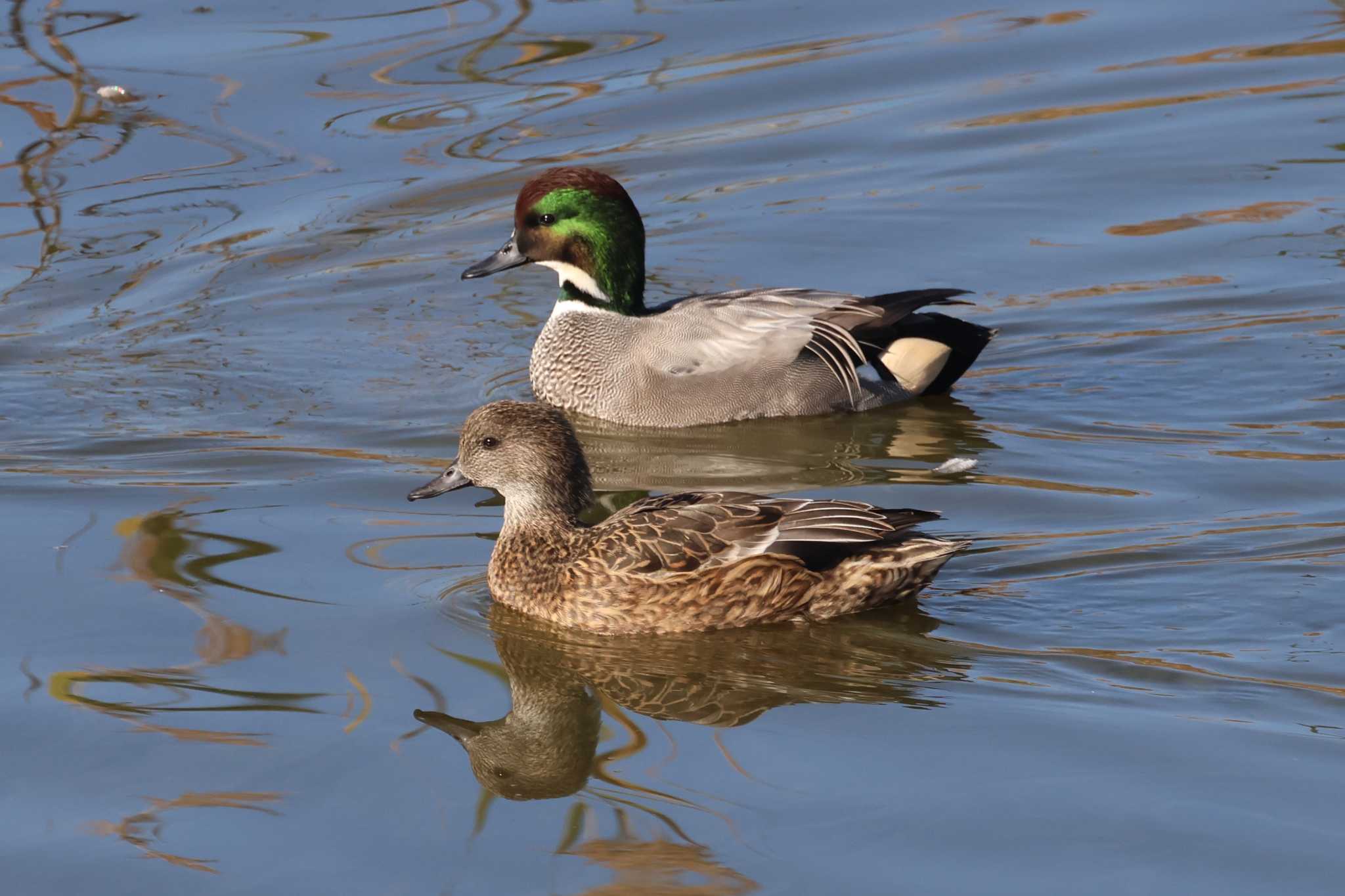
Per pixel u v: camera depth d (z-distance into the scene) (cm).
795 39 2323
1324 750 895
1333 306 1653
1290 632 1033
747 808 855
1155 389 1505
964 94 2184
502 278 1795
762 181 1978
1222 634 1035
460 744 928
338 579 1134
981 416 1473
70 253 1772
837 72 2228
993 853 809
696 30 2331
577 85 2147
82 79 2086
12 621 1055
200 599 1092
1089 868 795
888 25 2383
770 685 1003
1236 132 2080
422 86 2114
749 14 2389
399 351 1608
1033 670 1000
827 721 947
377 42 2214
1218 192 1931
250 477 1312
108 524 1213
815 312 1535
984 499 1272
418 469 1334
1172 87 2209
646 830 835
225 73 2111
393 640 1052
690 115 2100
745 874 796
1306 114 2119
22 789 871
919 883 786
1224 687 968
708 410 1506
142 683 982
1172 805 846
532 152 1994
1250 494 1259
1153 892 776
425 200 1897
